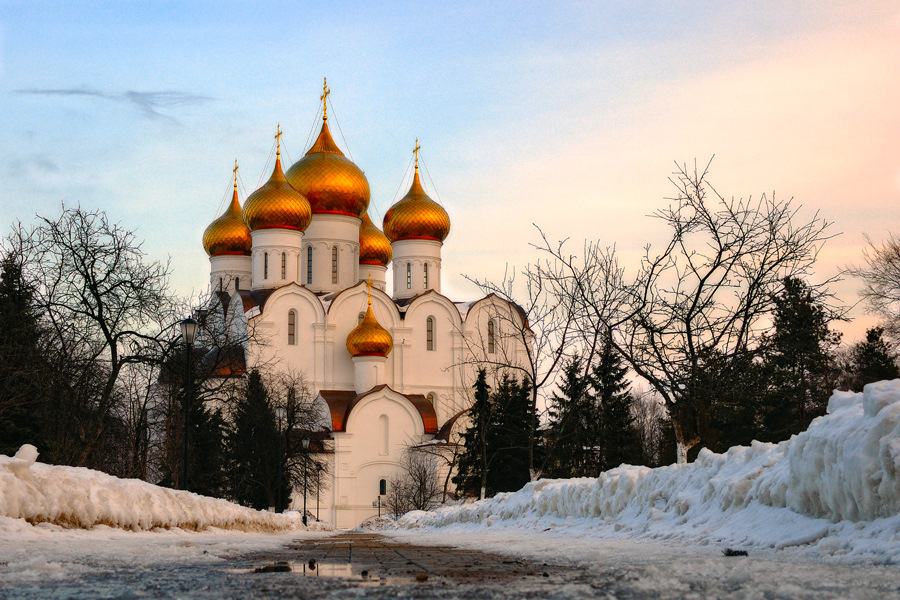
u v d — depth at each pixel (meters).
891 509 8.00
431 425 73.00
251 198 75.50
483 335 77.31
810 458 9.36
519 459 58.00
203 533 17.20
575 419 43.53
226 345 41.16
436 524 31.17
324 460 69.69
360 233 84.12
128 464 38.88
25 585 5.64
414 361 76.38
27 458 12.66
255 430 59.22
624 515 14.65
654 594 4.94
